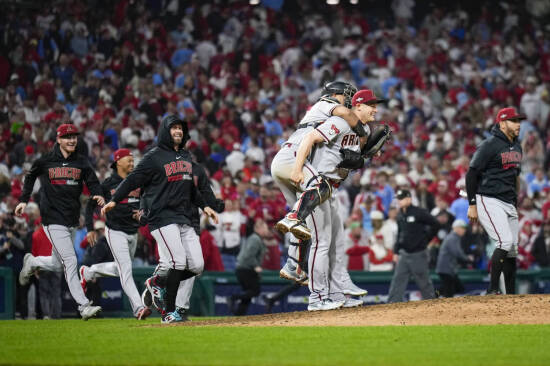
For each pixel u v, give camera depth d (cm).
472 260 5481
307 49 8950
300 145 2669
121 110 7019
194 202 3128
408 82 8512
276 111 7488
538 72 9488
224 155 6638
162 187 2980
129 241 3444
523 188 6931
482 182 3203
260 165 6562
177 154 3020
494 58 9369
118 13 7888
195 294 4619
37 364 1692
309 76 8212
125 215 3375
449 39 9600
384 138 2891
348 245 5225
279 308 4866
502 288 4138
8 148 5938
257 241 4650
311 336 2170
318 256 2792
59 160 3381
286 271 2955
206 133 6856
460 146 7556
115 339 2203
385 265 5294
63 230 3391
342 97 2811
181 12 8912
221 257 5216
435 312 2662
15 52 6900
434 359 1702
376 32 9425
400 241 4619
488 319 2538
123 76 7362
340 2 9912
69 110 6644
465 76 9081
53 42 7262
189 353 1847
